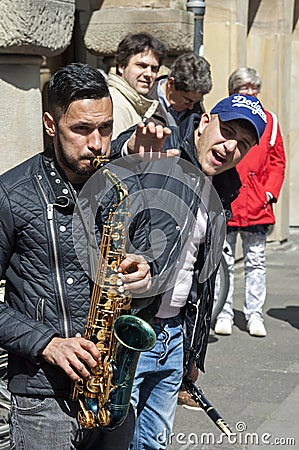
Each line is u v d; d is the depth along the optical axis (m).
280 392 9.50
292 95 19.77
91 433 5.10
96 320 4.91
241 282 15.00
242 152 6.05
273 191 11.47
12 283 4.90
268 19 17.58
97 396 4.93
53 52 9.31
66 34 9.48
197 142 6.12
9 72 9.09
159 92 9.73
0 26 8.73
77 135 4.76
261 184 11.45
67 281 4.84
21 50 8.91
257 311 11.62
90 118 4.73
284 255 17.81
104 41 12.01
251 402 9.17
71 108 4.73
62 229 4.82
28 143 9.36
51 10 9.09
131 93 8.48
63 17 9.37
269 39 17.67
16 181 4.87
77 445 5.04
